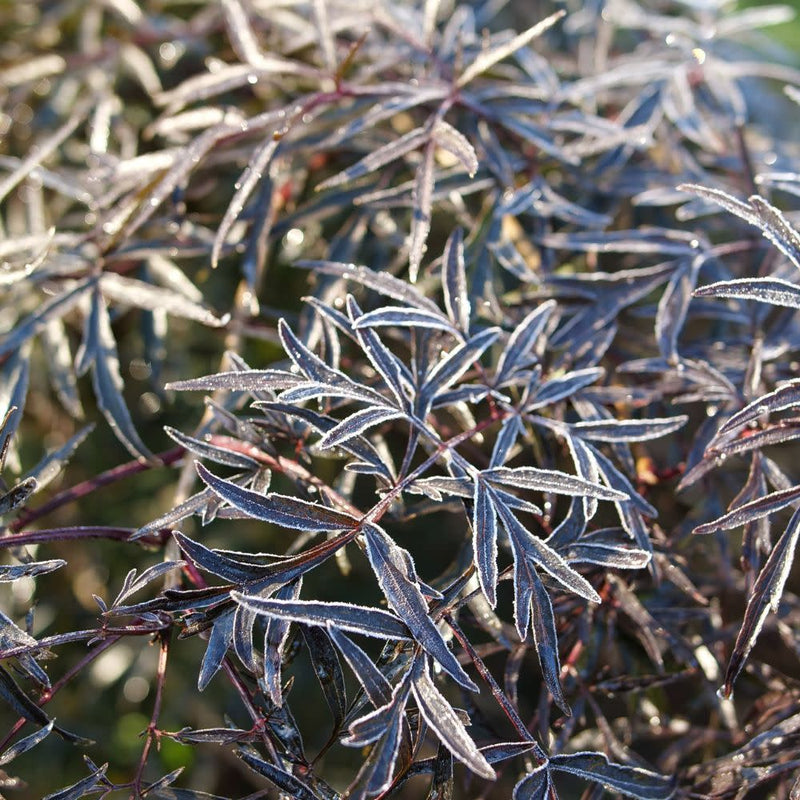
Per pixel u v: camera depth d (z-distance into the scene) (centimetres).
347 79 66
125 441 54
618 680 50
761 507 46
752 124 77
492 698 63
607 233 58
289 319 59
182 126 58
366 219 59
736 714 56
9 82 69
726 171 64
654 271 56
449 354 49
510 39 63
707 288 46
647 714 53
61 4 72
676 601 53
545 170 61
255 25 67
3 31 73
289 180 62
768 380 54
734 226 61
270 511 45
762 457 50
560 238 58
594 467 49
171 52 71
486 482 46
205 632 46
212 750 67
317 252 66
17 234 65
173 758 67
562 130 63
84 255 57
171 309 55
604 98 67
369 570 68
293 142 60
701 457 52
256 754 45
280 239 66
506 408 49
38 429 68
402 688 43
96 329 55
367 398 47
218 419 51
